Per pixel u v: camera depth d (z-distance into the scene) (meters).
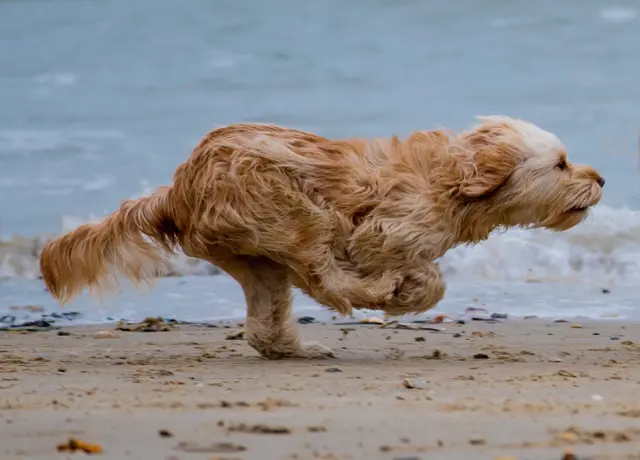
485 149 10.80
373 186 10.62
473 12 37.44
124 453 6.48
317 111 29.75
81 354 11.55
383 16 38.06
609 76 31.48
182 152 26.16
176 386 9.07
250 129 10.68
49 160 25.55
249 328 11.19
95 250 11.13
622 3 36.94
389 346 12.22
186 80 33.50
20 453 6.49
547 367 10.45
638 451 6.49
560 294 16.08
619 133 26.02
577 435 6.93
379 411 7.81
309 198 10.59
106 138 27.67
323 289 10.66
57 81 34.25
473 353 11.64
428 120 28.59
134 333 13.31
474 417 7.57
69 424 7.30
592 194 11.18
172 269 17.66
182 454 6.44
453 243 11.09
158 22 39.12
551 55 33.72
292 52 35.72
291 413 7.72
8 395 8.57
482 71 32.94
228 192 10.38
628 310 14.97
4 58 36.66
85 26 39.53
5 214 21.03
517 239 17.67
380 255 10.65
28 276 18.09
